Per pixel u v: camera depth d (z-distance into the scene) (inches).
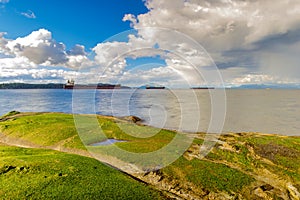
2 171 557.9
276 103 3324.3
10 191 479.5
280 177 623.8
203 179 598.5
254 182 597.6
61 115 1427.2
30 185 503.2
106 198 486.9
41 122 1186.0
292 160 717.3
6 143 1008.2
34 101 3745.1
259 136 1000.2
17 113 1638.8
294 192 569.9
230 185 581.0
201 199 542.6
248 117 1937.7
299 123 1711.4
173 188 572.4
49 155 681.6
